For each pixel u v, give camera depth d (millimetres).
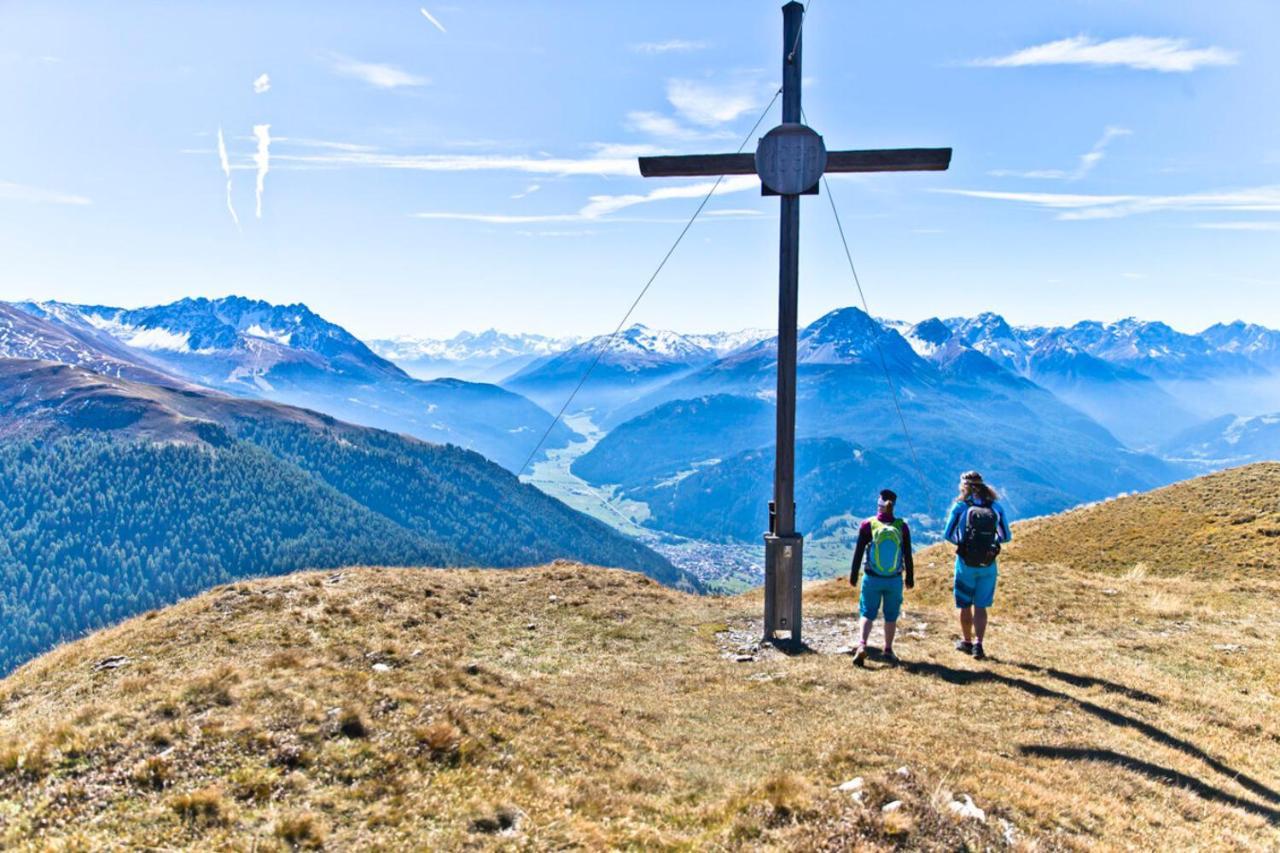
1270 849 7832
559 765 9148
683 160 16547
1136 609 19812
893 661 14320
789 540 16188
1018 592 21828
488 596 20094
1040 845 7238
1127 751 9961
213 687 9836
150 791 7406
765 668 14688
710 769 9633
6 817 6906
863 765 8953
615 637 17328
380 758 8430
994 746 9891
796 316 15984
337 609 16828
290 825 6914
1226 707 12172
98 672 12398
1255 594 21594
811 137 15570
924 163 15898
